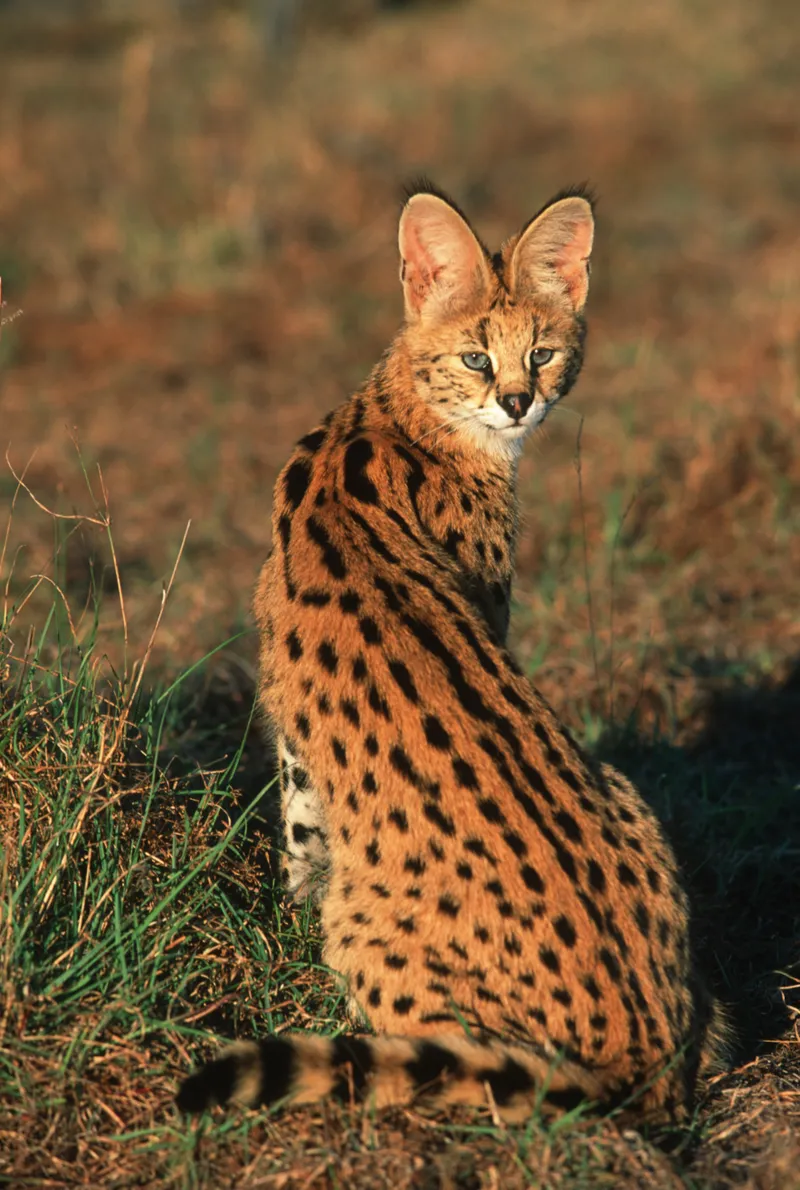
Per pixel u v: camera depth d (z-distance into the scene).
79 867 10.43
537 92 52.34
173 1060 9.58
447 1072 8.70
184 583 19.30
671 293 33.00
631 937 9.34
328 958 9.90
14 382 28.27
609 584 19.16
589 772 10.02
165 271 33.94
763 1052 10.83
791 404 22.31
